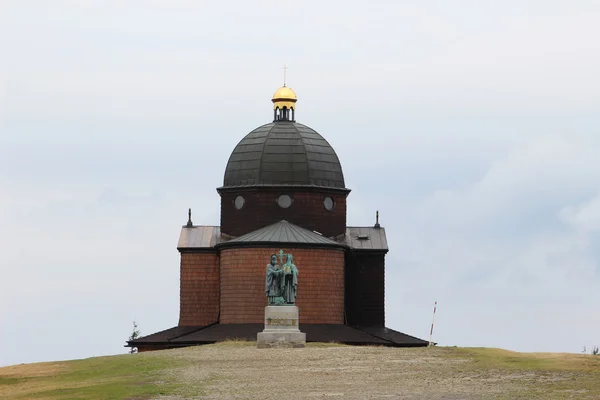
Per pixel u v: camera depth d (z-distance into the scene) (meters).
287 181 122.50
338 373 75.69
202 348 97.75
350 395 66.88
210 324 123.25
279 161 123.06
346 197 124.81
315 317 116.19
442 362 79.75
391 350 88.00
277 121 127.94
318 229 122.25
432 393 66.88
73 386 75.69
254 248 116.31
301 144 123.94
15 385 78.62
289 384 71.50
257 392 68.75
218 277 124.81
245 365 80.94
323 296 116.56
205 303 124.56
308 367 78.88
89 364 86.88
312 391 68.62
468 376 72.88
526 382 69.88
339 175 124.75
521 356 82.50
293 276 98.06
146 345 118.69
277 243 116.19
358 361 81.31
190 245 125.12
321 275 116.69
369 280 126.62
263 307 115.94
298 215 121.94
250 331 114.56
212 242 125.50
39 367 87.25
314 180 122.81
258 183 122.31
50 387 76.19
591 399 63.78
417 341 118.44
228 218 123.44
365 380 72.50
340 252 118.25
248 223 122.19
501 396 65.12
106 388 72.56
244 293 116.25
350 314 125.88
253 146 124.25
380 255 126.81
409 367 77.56
